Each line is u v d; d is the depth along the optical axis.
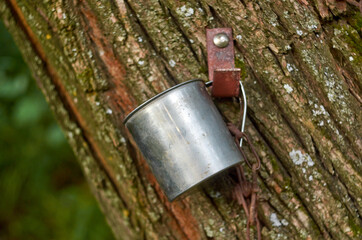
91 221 1.18
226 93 0.72
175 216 0.77
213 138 0.69
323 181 0.73
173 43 0.73
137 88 0.74
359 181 0.74
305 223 0.74
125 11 0.73
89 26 0.74
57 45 0.76
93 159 0.81
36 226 1.29
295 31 0.73
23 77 1.14
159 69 0.73
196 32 0.73
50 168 1.31
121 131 0.76
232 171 0.73
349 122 0.74
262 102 0.73
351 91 0.75
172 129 0.68
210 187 0.74
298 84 0.73
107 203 0.83
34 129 1.22
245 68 0.73
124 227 0.82
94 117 0.77
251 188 0.72
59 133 1.15
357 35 0.76
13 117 1.21
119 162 0.77
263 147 0.73
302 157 0.73
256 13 0.73
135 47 0.73
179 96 0.68
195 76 0.73
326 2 0.76
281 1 0.74
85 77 0.75
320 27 0.75
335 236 0.74
